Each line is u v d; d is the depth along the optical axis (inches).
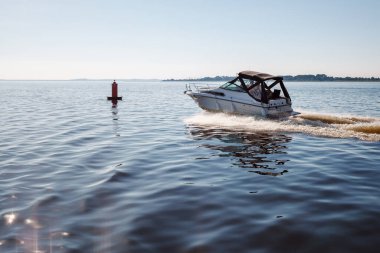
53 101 1519.4
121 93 2679.6
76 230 201.5
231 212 227.6
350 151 422.9
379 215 216.7
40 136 544.7
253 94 716.0
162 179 307.6
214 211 229.8
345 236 189.5
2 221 213.6
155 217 220.1
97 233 197.5
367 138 503.5
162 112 1007.6
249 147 454.0
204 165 359.9
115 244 184.1
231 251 175.8
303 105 1291.8
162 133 583.8
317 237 189.0
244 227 203.8
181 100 1706.4
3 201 248.7
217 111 778.2
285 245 181.6
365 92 2901.1
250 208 234.7
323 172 328.2
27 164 360.5
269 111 689.6
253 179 306.8
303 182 295.7
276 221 211.2
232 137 529.3
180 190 275.3
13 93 2482.8
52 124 697.0
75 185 287.7
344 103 1417.3
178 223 210.7
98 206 239.9
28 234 196.2
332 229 198.4
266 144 473.1
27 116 852.6
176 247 180.5
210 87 848.9
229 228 202.8
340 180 300.2
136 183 295.1
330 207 233.3
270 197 257.0
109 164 362.3
